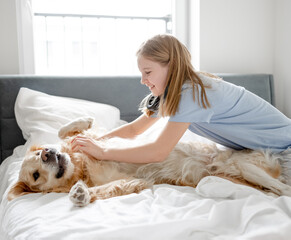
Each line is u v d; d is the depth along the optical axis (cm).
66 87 242
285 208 100
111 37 286
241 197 114
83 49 281
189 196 118
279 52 280
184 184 151
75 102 231
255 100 144
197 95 126
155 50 125
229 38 278
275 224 88
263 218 91
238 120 141
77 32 277
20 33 251
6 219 115
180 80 127
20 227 98
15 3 240
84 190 115
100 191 129
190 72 131
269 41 287
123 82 253
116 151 137
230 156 155
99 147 141
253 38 283
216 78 143
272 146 146
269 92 273
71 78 244
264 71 290
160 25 297
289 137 143
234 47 280
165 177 156
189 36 294
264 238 80
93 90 247
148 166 160
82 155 159
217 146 180
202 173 154
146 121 168
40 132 196
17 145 231
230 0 273
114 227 88
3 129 229
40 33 268
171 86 126
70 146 161
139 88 256
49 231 89
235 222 93
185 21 294
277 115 146
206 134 156
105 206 110
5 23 240
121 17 285
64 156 151
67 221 97
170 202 114
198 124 148
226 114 138
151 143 132
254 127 143
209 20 272
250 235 82
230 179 139
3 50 243
